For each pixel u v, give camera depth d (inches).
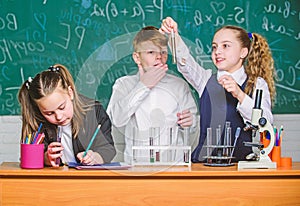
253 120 94.6
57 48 118.3
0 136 117.7
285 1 121.6
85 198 86.8
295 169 90.7
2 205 86.1
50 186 86.5
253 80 112.7
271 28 121.0
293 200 89.5
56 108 89.2
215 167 92.7
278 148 96.0
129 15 118.9
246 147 106.7
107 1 118.7
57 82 89.8
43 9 118.2
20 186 86.3
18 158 118.0
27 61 118.1
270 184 89.0
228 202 88.3
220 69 112.9
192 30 119.6
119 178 87.3
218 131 95.4
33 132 94.4
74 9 118.4
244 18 120.6
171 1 119.3
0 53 117.9
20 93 95.1
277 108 120.9
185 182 87.7
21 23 118.2
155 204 87.4
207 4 119.7
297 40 121.9
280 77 120.8
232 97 107.8
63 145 93.9
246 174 87.9
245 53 113.5
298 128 121.6
